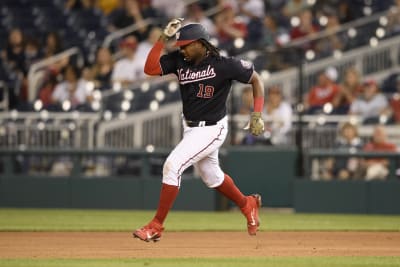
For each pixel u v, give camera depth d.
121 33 76.44
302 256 30.16
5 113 62.28
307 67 69.00
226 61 30.62
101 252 31.66
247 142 59.31
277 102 59.56
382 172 57.91
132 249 33.00
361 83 69.62
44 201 59.38
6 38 81.88
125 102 64.06
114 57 72.44
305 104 64.44
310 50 72.50
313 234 41.25
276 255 30.66
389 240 37.94
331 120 60.19
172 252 31.83
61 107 65.12
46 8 82.69
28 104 65.88
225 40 73.44
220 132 31.00
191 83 30.69
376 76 71.44
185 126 31.28
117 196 58.66
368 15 78.44
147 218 51.06
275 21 74.62
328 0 78.56
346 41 73.56
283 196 57.62
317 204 57.38
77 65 74.75
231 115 59.28
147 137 62.62
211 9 79.81
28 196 59.41
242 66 30.72
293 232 42.41
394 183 56.53
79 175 59.09
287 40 73.44
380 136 58.97
